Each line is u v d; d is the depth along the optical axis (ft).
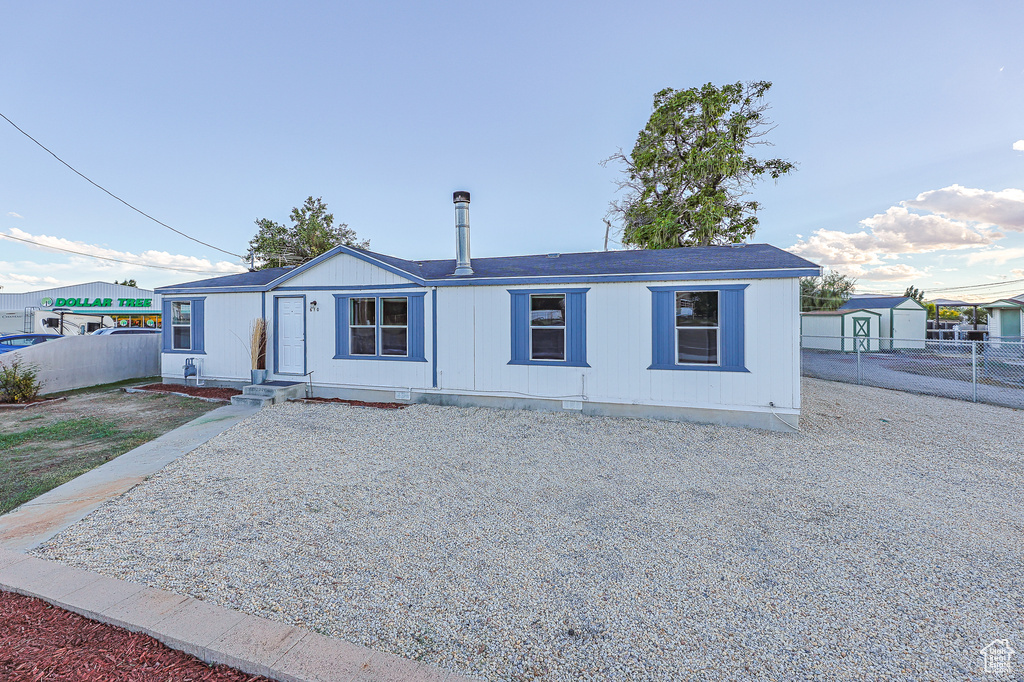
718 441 25.03
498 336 32.65
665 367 29.25
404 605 10.98
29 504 16.92
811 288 113.09
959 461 21.77
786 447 24.02
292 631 9.89
